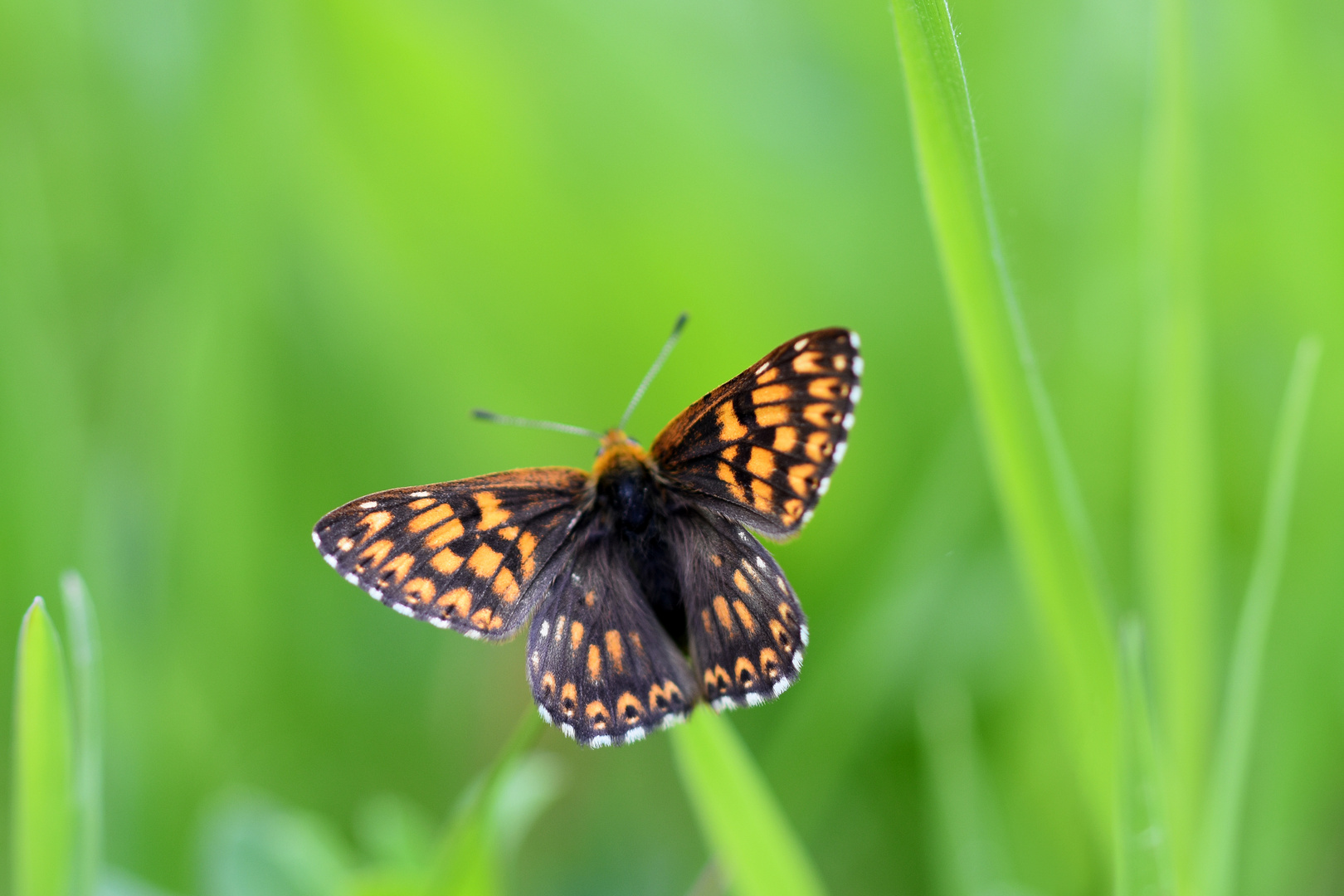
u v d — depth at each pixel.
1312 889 0.32
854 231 0.34
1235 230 0.33
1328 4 0.33
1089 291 0.33
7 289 0.33
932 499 0.32
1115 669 0.30
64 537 0.33
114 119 0.34
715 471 0.31
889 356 0.34
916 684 0.33
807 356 0.30
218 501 0.34
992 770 0.33
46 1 0.34
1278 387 0.33
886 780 0.33
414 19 0.33
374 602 0.34
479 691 0.34
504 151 0.33
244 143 0.34
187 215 0.34
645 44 0.34
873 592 0.33
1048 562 0.30
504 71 0.33
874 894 0.33
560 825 0.33
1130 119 0.33
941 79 0.29
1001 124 0.34
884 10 0.34
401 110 0.33
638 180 0.34
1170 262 0.30
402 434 0.34
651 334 0.34
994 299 0.29
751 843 0.30
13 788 0.33
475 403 0.34
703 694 0.30
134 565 0.33
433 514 0.31
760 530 0.31
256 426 0.34
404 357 0.34
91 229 0.34
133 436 0.34
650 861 0.33
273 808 0.32
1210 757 0.31
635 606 0.31
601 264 0.34
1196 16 0.33
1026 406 0.29
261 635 0.34
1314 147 0.33
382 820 0.31
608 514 0.31
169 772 0.33
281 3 0.33
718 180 0.34
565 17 0.33
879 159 0.34
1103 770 0.30
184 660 0.33
